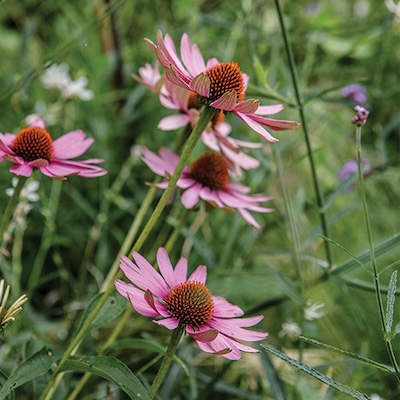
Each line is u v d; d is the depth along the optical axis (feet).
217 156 3.38
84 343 3.75
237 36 4.85
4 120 4.70
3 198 4.47
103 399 3.51
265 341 3.53
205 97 2.86
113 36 4.97
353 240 4.70
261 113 3.03
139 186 4.78
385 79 5.86
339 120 5.44
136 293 2.82
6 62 5.19
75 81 4.39
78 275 4.47
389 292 2.93
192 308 2.84
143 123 4.97
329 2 6.59
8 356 3.80
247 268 4.52
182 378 3.82
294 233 3.84
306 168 4.96
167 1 5.89
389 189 4.89
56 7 6.12
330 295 4.12
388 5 4.66
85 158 4.71
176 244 4.47
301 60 6.17
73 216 4.65
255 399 3.63
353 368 3.74
